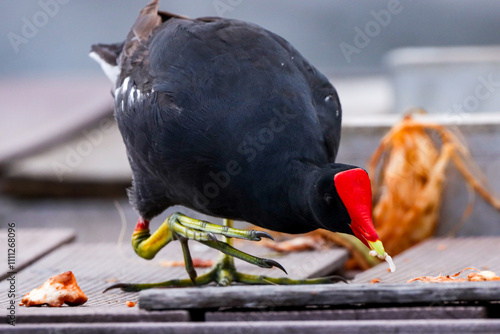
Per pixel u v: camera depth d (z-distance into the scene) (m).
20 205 17.17
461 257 10.26
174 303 6.75
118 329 6.48
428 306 6.73
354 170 6.84
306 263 10.37
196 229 8.05
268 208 7.41
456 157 12.19
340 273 11.16
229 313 6.76
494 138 12.15
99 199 17.16
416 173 12.05
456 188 12.30
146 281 9.45
